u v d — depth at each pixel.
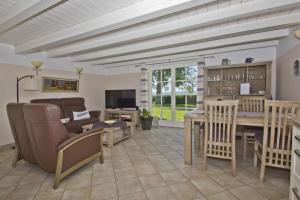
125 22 2.27
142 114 5.12
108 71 6.28
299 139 1.29
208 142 2.29
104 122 3.86
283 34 3.10
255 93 3.89
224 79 4.28
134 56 4.55
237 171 2.29
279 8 2.06
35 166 2.51
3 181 2.09
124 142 3.68
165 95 5.44
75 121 4.05
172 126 5.33
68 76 4.90
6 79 3.60
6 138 3.60
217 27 2.91
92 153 2.41
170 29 2.62
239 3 2.15
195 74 4.93
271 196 1.74
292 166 1.42
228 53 4.35
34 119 1.90
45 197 1.76
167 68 5.36
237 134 2.84
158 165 2.51
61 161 1.90
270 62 3.63
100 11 2.29
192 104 5.00
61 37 2.92
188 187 1.92
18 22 2.28
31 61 3.79
